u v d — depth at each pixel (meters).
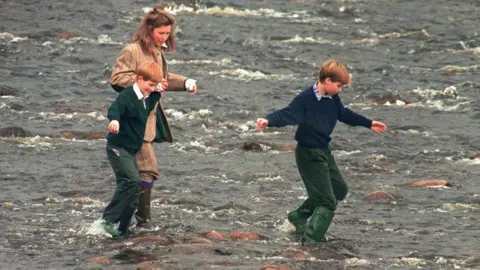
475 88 56.66
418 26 75.00
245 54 64.81
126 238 29.19
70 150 41.75
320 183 28.98
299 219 30.06
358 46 68.69
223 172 38.66
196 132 46.12
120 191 29.20
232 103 52.19
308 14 79.44
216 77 58.38
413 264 27.27
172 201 33.75
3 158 40.03
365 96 54.22
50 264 26.61
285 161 41.03
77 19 72.25
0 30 67.38
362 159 41.44
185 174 38.28
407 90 56.12
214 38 69.06
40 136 43.88
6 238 28.97
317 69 61.72
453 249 28.84
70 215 31.80
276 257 27.45
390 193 35.31
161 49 30.89
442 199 35.03
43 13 73.31
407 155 42.41
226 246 28.23
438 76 59.94
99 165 39.34
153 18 30.16
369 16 78.88
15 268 26.19
